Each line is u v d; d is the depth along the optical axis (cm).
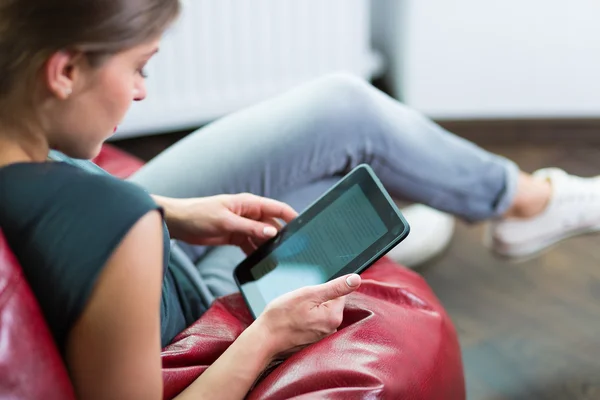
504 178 136
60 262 62
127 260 61
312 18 206
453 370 88
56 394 60
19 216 64
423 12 212
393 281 98
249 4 198
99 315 61
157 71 198
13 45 59
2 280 60
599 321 157
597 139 224
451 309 162
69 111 63
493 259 177
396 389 77
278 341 79
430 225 179
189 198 110
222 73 205
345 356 79
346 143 116
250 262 96
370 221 88
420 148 125
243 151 112
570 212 147
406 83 226
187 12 192
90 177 64
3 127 64
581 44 211
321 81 118
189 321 95
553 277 171
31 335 60
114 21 59
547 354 149
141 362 64
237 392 75
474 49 215
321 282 88
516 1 207
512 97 221
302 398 75
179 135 228
